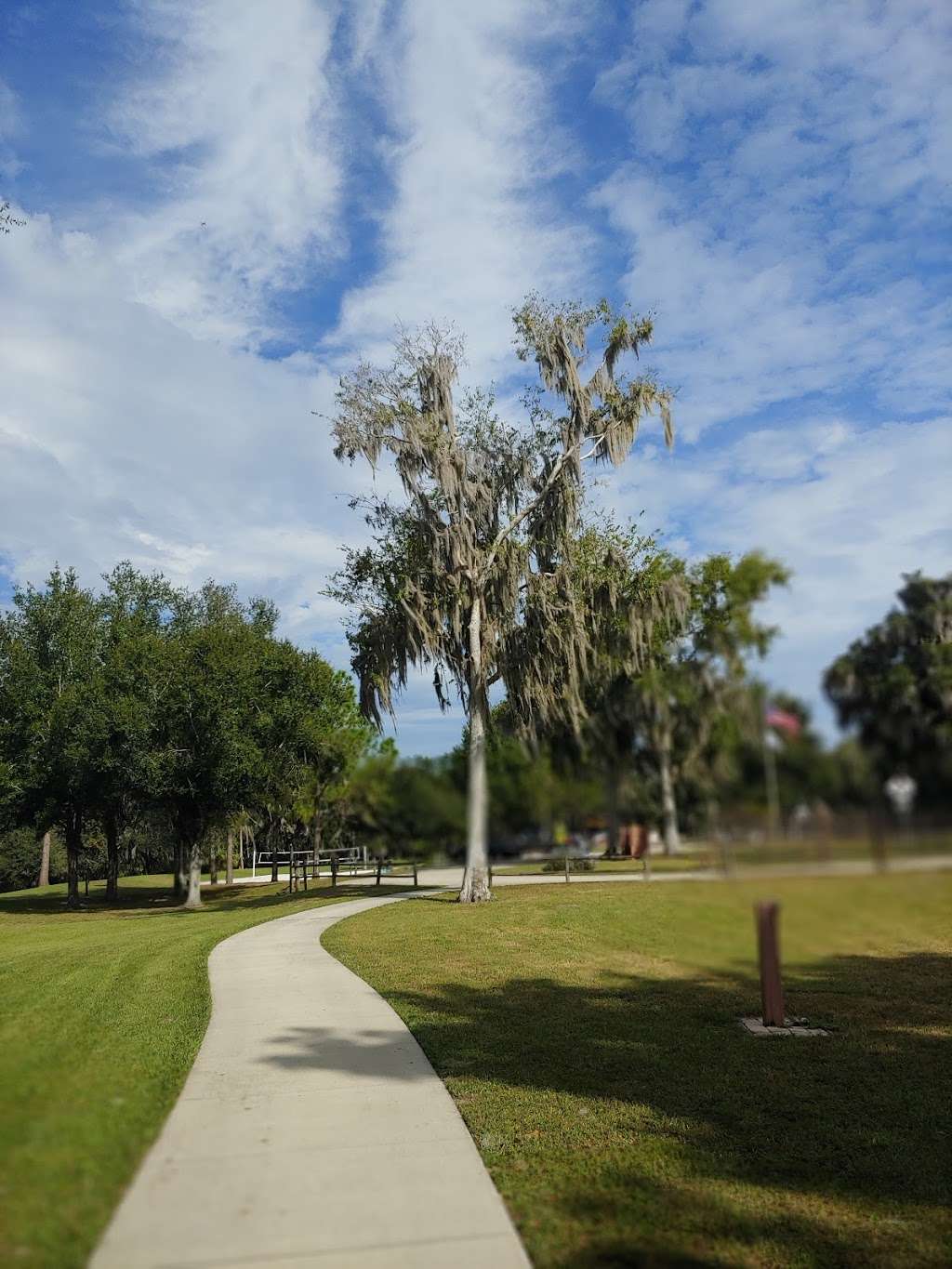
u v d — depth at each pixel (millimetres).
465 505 21094
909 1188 4680
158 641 33031
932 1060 6824
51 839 61188
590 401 22172
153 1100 5496
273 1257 3635
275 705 30250
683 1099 6004
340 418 21453
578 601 18391
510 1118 5547
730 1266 3844
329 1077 6273
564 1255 3814
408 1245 3797
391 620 21328
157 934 16203
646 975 10172
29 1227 3629
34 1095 5105
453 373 22047
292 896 23703
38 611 41156
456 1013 8477
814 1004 8602
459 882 15867
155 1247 3680
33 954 13266
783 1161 5008
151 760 30234
